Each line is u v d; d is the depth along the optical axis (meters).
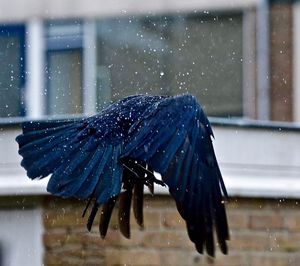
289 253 10.51
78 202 10.27
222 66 15.52
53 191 6.45
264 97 15.41
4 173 10.35
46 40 15.60
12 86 14.51
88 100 14.81
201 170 6.43
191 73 15.55
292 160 10.87
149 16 15.84
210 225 6.30
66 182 6.49
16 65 14.99
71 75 15.15
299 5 15.50
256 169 10.70
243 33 15.67
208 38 15.66
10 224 10.37
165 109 6.68
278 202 10.52
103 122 6.77
